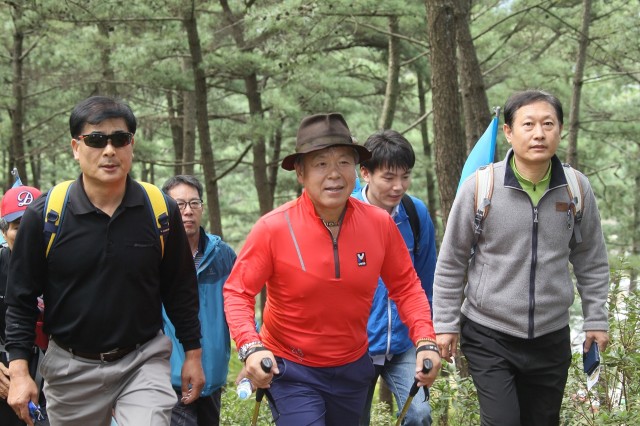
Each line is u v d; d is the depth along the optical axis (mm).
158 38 13289
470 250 3455
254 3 13391
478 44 14258
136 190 3047
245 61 12391
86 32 13469
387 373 4047
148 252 3039
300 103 14344
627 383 4602
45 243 2955
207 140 13773
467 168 3760
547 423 3506
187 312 3260
